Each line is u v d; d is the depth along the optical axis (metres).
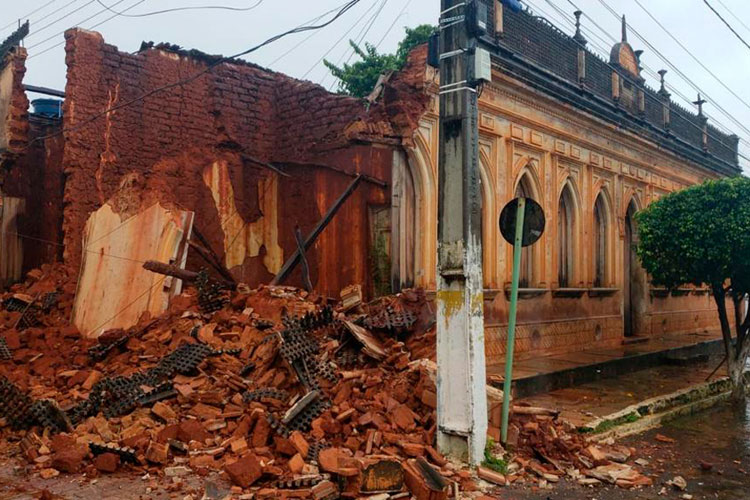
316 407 7.84
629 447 9.16
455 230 7.75
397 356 9.02
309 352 8.88
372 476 6.21
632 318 21.59
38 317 12.39
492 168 14.54
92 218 12.52
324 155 13.98
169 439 7.30
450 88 7.94
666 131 22.27
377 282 12.90
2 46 15.18
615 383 13.86
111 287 12.02
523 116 15.38
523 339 15.30
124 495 6.20
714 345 21.36
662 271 14.34
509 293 14.88
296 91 14.85
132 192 12.72
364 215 13.08
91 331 11.74
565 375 13.22
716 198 13.24
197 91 14.05
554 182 16.75
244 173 14.69
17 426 8.02
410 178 13.08
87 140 12.66
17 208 15.47
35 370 10.27
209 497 6.04
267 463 6.82
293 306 10.65
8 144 14.42
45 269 14.07
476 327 7.64
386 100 12.73
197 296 11.39
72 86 12.55
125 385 8.55
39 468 6.94
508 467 7.54
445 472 7.04
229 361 9.22
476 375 7.55
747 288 13.42
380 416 7.88
